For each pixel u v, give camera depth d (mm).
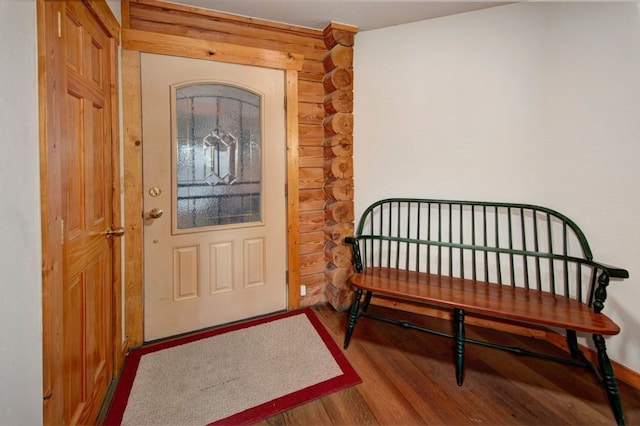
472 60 2041
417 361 1767
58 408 970
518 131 1922
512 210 1978
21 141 792
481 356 1816
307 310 2381
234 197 2141
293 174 2299
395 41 2252
